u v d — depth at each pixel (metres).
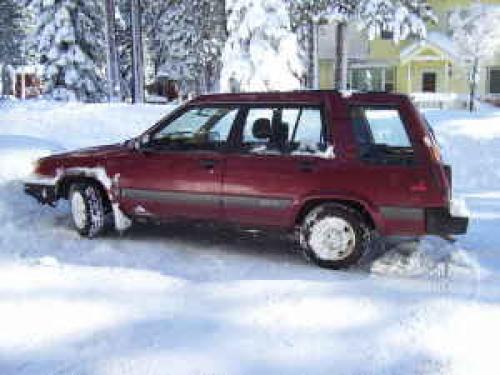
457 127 17.77
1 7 46.28
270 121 7.44
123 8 42.62
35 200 9.41
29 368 4.55
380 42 41.97
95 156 8.27
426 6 37.84
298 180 7.13
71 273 6.65
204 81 40.88
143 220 8.09
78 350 4.84
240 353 4.82
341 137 7.08
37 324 5.32
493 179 13.05
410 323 5.40
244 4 24.03
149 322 5.38
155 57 47.31
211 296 6.02
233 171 7.43
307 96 7.35
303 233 7.14
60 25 31.47
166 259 7.27
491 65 38.56
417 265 7.13
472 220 9.45
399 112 7.01
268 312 5.62
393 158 6.91
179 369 4.55
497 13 34.34
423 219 6.79
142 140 8.05
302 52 34.22
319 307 5.75
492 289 6.31
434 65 40.88
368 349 4.91
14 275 6.55
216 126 7.71
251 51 23.97
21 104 22.36
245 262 7.22
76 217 8.30
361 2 33.03
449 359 4.75
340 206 7.01
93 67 32.53
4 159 10.12
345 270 6.96
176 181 7.72
